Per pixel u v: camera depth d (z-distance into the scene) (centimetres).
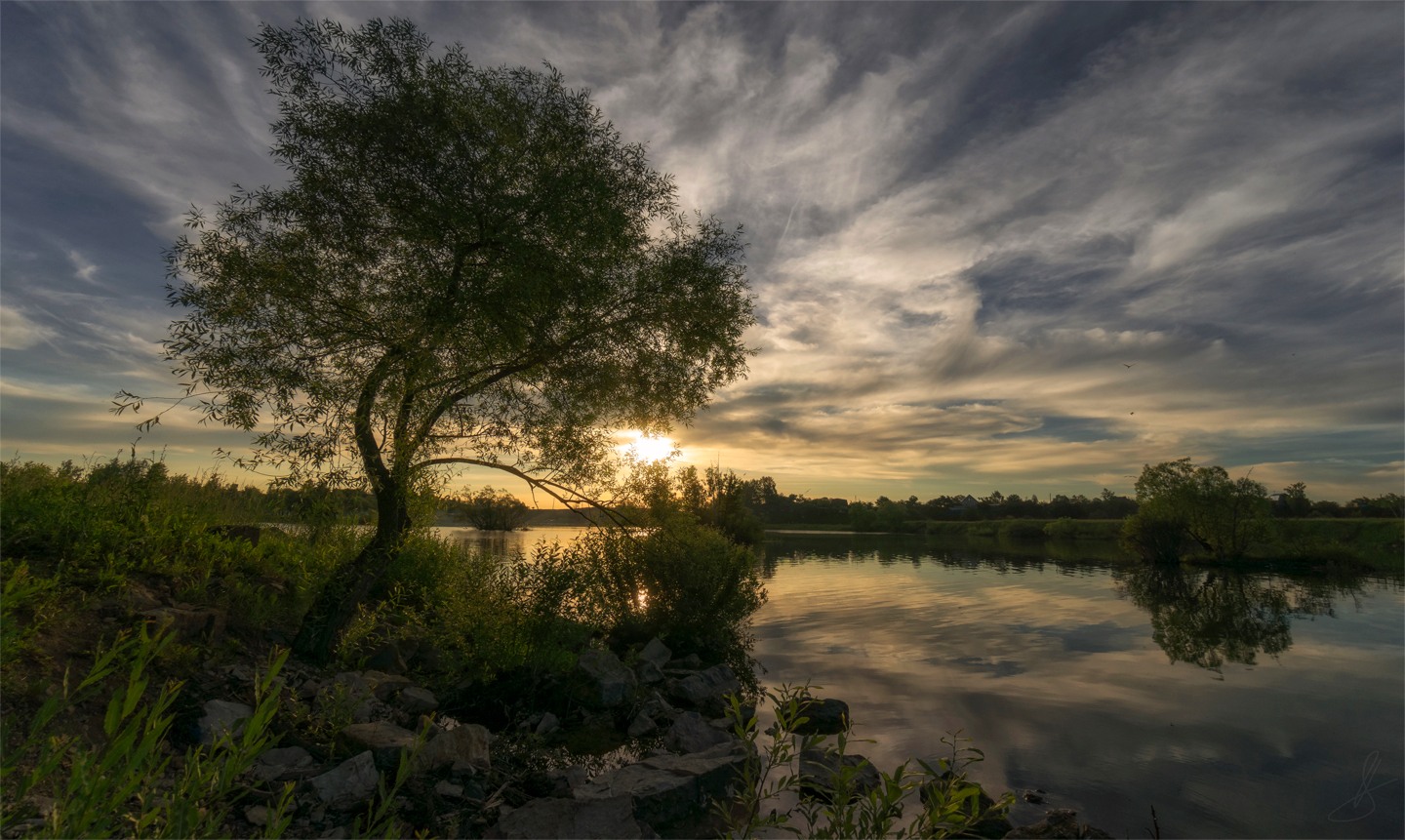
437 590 1173
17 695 498
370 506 1020
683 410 1181
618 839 577
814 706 1148
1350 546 5244
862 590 3008
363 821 525
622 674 1107
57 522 768
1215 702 1249
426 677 1012
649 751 875
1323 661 1633
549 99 1005
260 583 975
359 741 641
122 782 165
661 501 1300
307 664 859
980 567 4334
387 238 941
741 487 5016
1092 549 6544
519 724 900
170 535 908
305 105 884
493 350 973
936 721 1105
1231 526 4966
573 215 935
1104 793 836
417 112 895
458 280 919
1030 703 1220
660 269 1109
